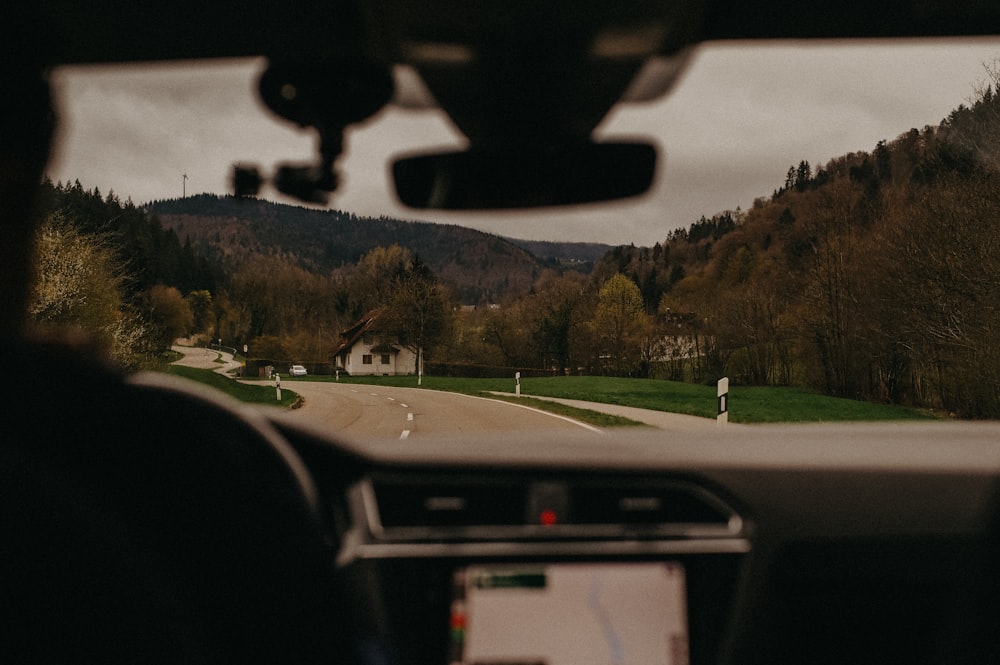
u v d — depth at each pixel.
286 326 75.31
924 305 21.30
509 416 18.97
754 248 66.75
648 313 69.25
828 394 32.22
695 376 57.72
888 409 21.45
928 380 23.11
